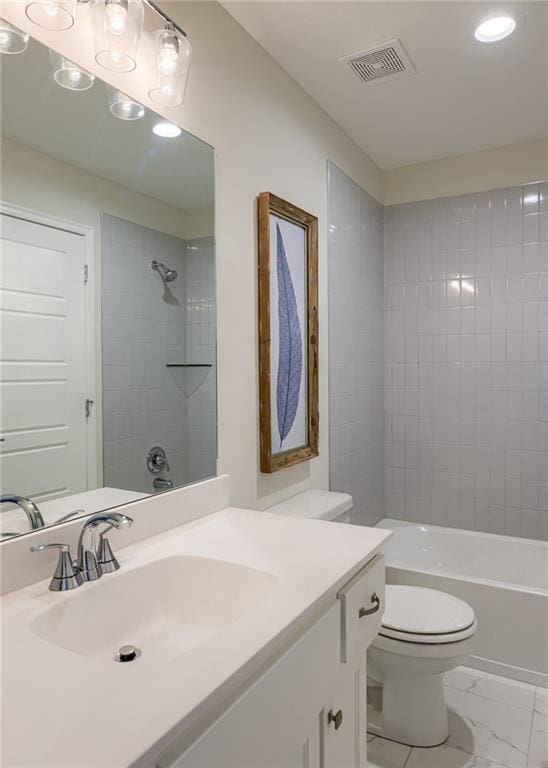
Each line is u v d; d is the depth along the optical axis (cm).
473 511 295
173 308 150
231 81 174
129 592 108
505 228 284
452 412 299
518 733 184
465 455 296
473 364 293
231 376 174
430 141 275
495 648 220
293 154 212
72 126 118
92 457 124
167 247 148
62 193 116
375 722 190
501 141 277
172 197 149
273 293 194
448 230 298
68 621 95
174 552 121
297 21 176
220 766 70
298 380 213
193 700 65
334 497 211
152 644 106
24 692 67
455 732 185
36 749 56
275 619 86
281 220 200
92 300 125
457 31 183
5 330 104
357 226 277
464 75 212
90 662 74
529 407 280
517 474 283
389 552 285
